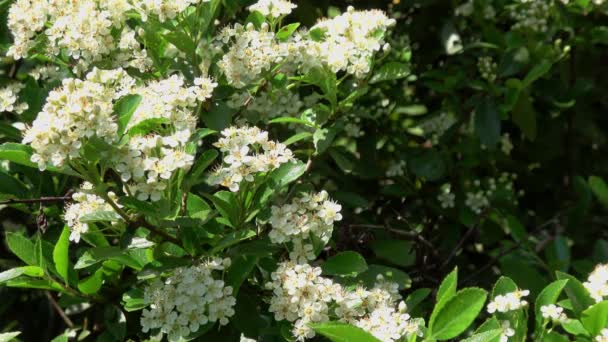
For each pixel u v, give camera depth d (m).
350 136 0.88
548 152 0.98
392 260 0.80
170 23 0.73
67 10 0.73
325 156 0.84
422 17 0.96
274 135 0.82
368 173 0.87
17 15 0.73
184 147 0.65
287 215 0.68
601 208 1.02
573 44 0.95
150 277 0.68
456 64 0.96
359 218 0.85
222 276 0.68
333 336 0.61
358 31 0.74
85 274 0.75
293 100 0.79
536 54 0.90
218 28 0.82
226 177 0.67
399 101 0.91
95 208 0.67
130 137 0.66
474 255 0.94
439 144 0.93
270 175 0.69
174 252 0.68
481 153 0.93
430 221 0.90
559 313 0.67
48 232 0.77
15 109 0.75
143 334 0.73
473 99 0.89
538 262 0.87
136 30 0.76
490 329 0.66
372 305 0.67
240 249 0.68
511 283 0.69
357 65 0.74
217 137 0.77
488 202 0.90
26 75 0.86
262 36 0.73
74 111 0.62
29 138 0.62
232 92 0.75
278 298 0.66
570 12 0.93
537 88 0.93
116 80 0.68
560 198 1.01
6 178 0.76
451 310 0.64
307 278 0.66
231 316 0.68
